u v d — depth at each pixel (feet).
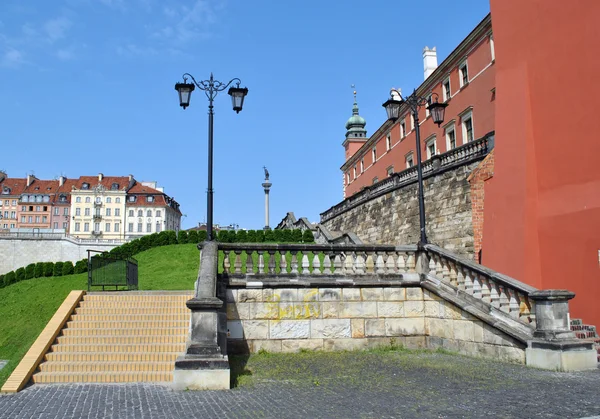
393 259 49.39
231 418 24.59
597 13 46.85
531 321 38.24
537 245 51.72
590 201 46.26
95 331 43.83
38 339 40.75
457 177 81.00
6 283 107.76
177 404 27.78
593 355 35.45
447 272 47.11
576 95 48.80
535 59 54.29
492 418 23.88
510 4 58.39
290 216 158.51
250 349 44.62
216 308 33.60
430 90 119.96
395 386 31.60
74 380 35.96
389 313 47.85
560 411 24.72
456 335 44.29
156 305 49.80
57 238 206.28
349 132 213.25
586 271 45.88
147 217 355.15
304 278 46.55
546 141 52.11
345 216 140.56
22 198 354.54
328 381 33.55
